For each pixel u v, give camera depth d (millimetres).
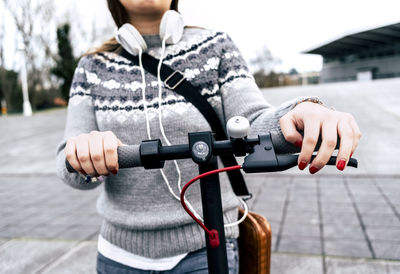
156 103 1060
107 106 1104
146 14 1100
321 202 3473
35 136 9977
